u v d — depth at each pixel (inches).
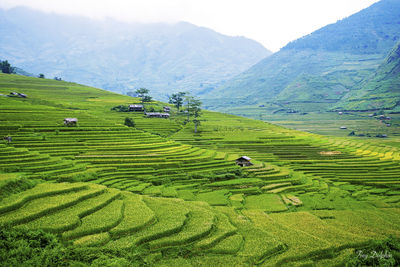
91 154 3107.8
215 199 2333.9
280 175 3073.3
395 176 3425.2
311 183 3024.1
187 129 5826.8
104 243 1321.4
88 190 1877.5
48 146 3159.5
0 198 1578.5
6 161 2415.1
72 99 6988.2
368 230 1815.9
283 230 1680.6
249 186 2773.1
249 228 1662.2
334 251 1488.7
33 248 1173.7
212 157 3444.9
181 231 1514.5
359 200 2682.1
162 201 1972.2
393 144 6766.7
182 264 1254.3
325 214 2122.3
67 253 1179.9
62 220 1427.2
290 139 5236.2
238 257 1333.7
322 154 4409.5
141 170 2822.3
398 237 1691.7
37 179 2159.2
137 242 1350.9
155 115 6441.9
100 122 4370.1
